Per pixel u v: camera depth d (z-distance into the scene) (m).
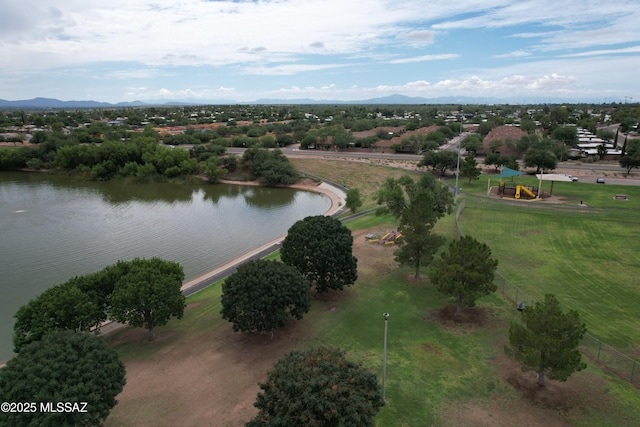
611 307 35.50
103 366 21.78
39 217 79.69
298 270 34.56
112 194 102.50
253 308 29.67
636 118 199.88
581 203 69.69
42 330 27.62
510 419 22.78
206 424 23.14
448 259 33.22
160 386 26.78
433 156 98.88
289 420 17.55
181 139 155.62
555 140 135.00
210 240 65.44
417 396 24.75
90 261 56.47
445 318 33.81
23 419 18.34
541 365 23.50
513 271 43.19
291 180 112.81
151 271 33.00
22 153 129.12
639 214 62.00
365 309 35.78
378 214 50.06
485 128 177.50
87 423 19.88
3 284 49.16
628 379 25.92
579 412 23.12
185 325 35.47
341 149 144.12
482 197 76.06
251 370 28.06
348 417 17.84
